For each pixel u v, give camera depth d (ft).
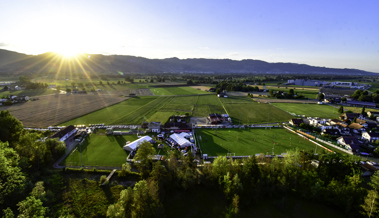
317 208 150.51
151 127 296.10
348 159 172.14
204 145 247.50
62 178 174.29
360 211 135.64
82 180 172.45
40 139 232.94
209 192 164.14
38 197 136.56
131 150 222.89
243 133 291.17
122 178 176.55
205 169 172.35
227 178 154.71
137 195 131.54
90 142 253.03
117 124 334.24
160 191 153.48
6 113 242.58
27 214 110.73
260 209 148.66
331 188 151.64
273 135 283.18
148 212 127.03
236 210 140.05
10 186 132.05
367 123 325.83
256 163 169.37
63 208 141.38
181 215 142.20
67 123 336.49
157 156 210.18
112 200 151.64
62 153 218.18
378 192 141.38
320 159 174.81
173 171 171.53
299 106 496.23
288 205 152.05
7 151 161.38
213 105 506.07
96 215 137.80
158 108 463.01
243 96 655.76
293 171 166.50
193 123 350.64
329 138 267.18
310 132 294.46
